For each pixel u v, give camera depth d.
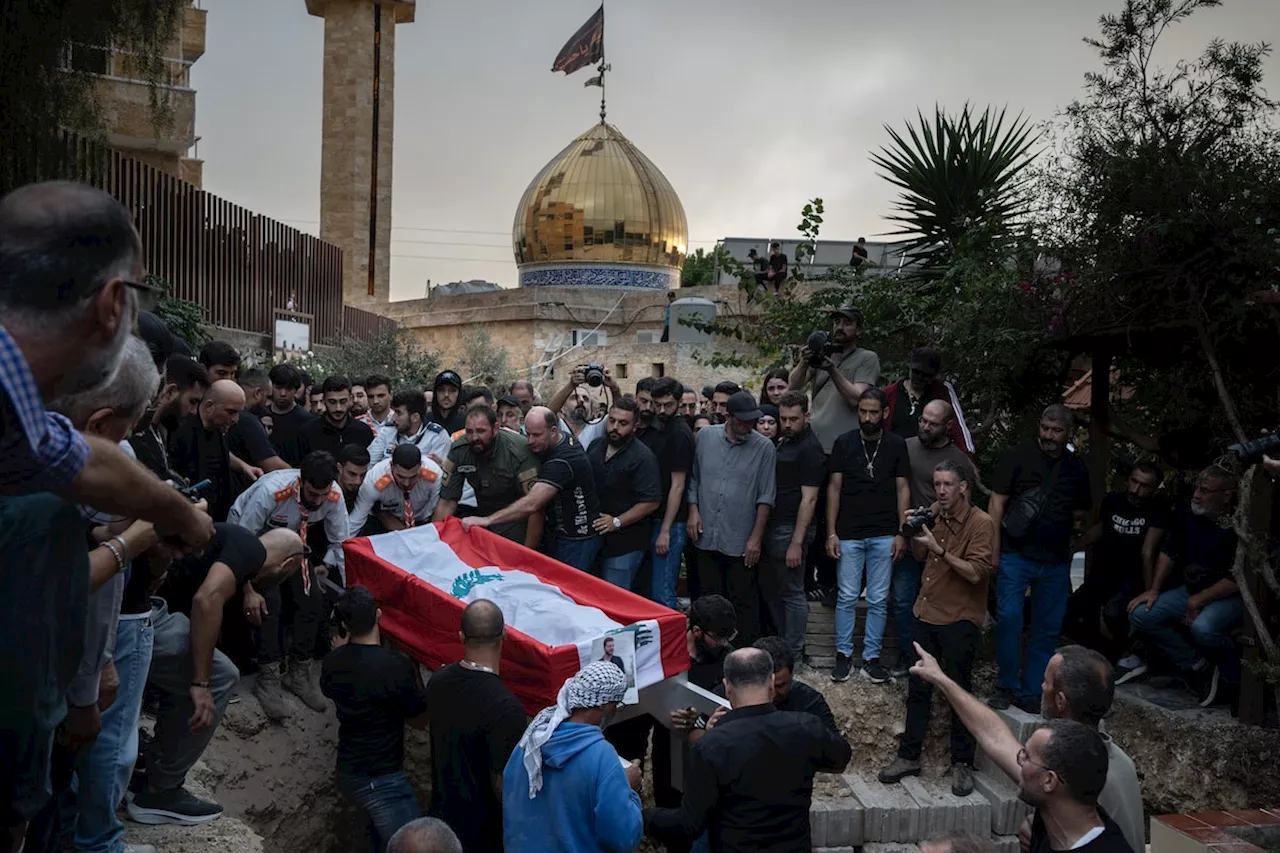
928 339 10.10
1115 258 7.12
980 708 4.15
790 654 4.95
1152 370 8.52
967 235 9.98
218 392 5.82
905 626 7.67
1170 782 6.83
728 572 7.68
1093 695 3.92
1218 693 7.21
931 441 7.47
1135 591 7.64
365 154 40.09
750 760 4.22
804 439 7.62
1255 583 6.66
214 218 18.33
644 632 5.47
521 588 6.04
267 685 6.14
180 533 2.29
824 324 10.79
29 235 1.51
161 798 4.79
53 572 2.08
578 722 4.22
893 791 7.10
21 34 8.70
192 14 22.44
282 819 5.91
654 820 4.43
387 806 5.30
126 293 1.61
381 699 5.30
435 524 6.71
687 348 27.05
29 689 2.03
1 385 1.44
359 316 25.30
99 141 9.88
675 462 7.73
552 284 40.31
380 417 8.82
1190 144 6.95
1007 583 7.24
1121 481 9.52
